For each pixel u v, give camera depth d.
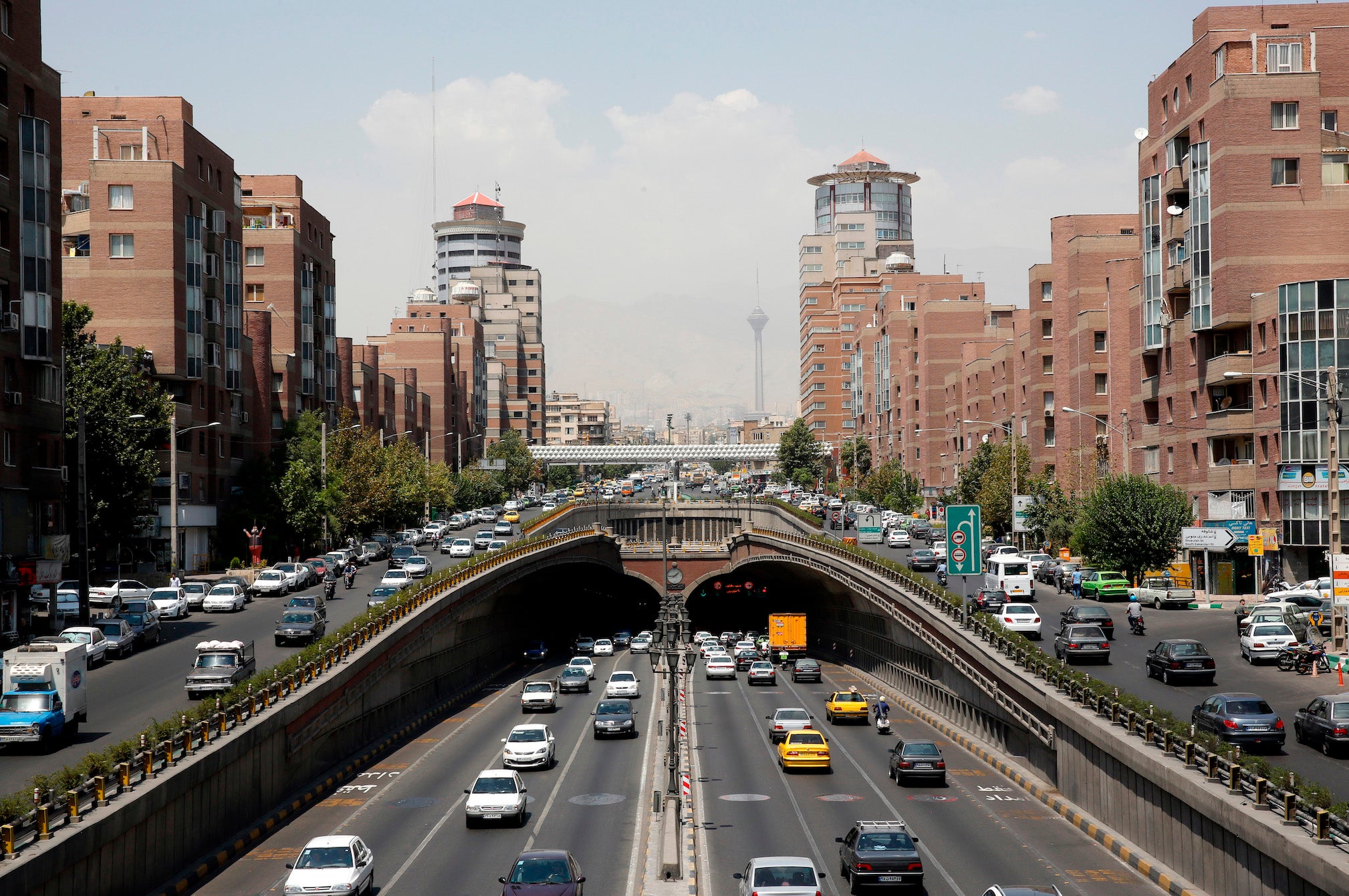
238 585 84.44
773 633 107.44
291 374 133.50
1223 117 87.69
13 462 71.12
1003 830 42.50
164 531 101.69
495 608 103.88
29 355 72.12
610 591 170.25
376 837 41.94
